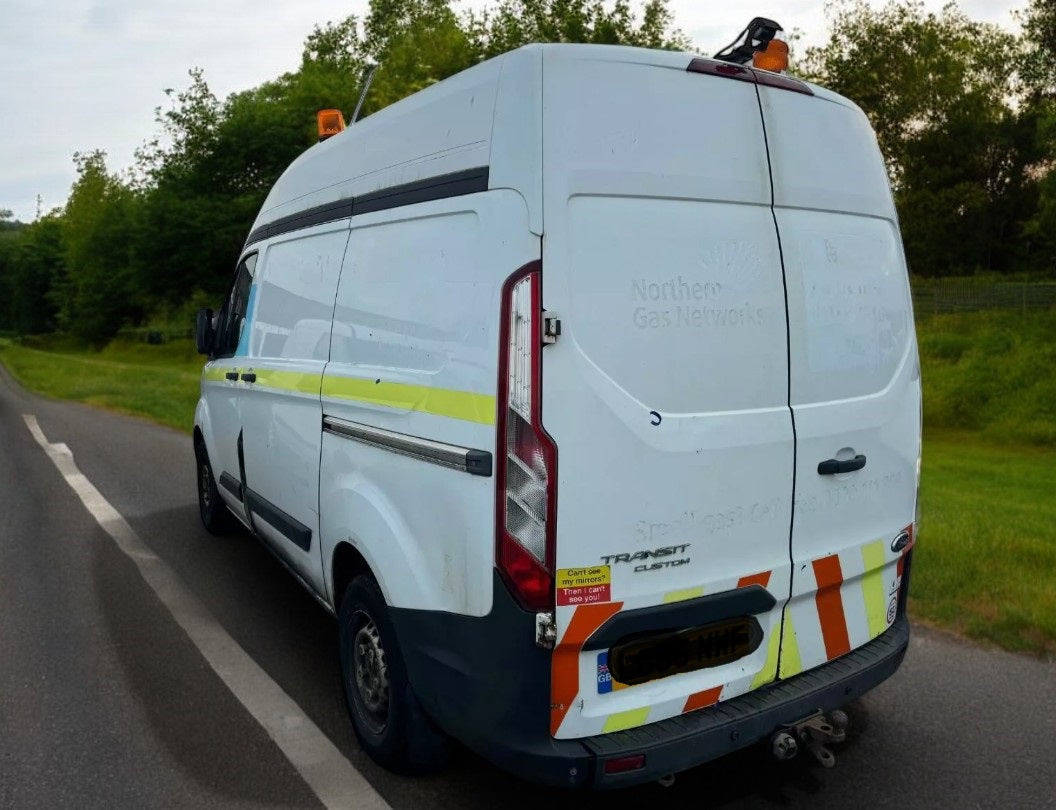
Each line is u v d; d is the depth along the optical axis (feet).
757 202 9.49
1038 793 10.55
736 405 9.25
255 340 15.96
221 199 130.00
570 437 8.29
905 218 155.22
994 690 13.25
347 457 11.25
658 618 8.80
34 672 13.84
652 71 8.87
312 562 12.70
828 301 10.05
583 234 8.41
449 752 10.53
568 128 8.42
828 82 146.82
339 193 12.62
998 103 158.20
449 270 9.36
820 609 10.20
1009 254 161.99
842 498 10.19
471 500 8.68
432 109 10.12
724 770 11.10
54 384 80.02
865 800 10.42
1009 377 78.43
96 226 197.47
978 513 24.82
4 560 19.67
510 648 8.45
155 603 16.90
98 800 10.32
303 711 12.51
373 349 10.90
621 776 8.50
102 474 29.76
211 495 21.12
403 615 9.74
